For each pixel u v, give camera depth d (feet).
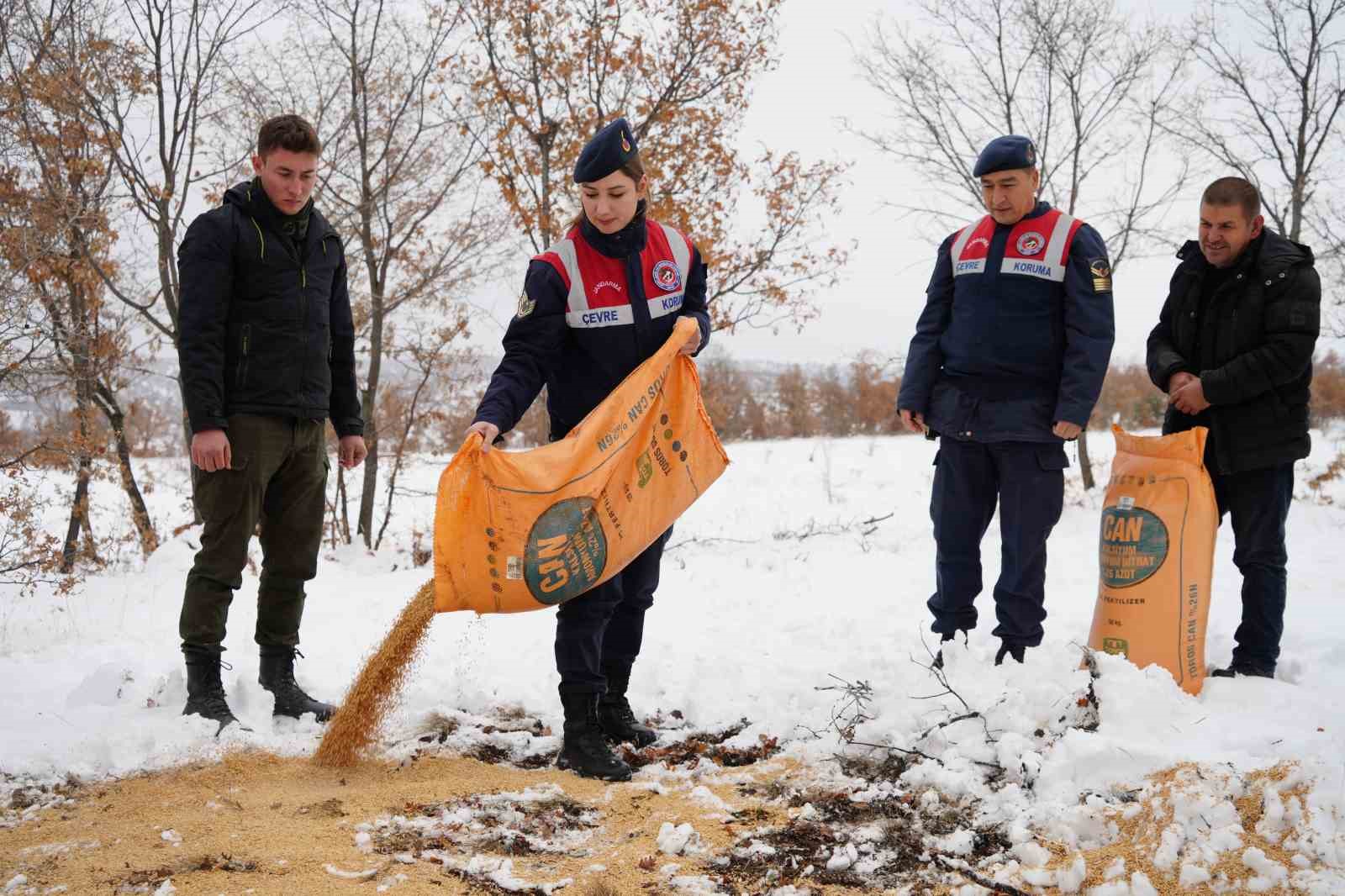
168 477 54.75
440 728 14.20
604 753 12.71
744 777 12.45
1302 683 15.81
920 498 49.08
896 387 126.41
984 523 15.85
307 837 10.46
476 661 17.85
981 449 15.47
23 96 31.91
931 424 15.92
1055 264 14.90
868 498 49.44
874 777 12.27
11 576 27.53
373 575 30.22
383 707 12.75
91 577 29.32
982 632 19.36
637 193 12.92
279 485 14.70
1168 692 12.65
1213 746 11.72
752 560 30.19
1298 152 40.70
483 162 36.52
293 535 14.75
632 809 11.53
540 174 38.11
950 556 15.87
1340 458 39.63
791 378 128.57
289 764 12.78
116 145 34.30
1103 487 45.19
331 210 38.42
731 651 18.37
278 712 14.56
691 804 11.60
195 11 35.24
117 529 39.29
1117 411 119.14
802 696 14.97
